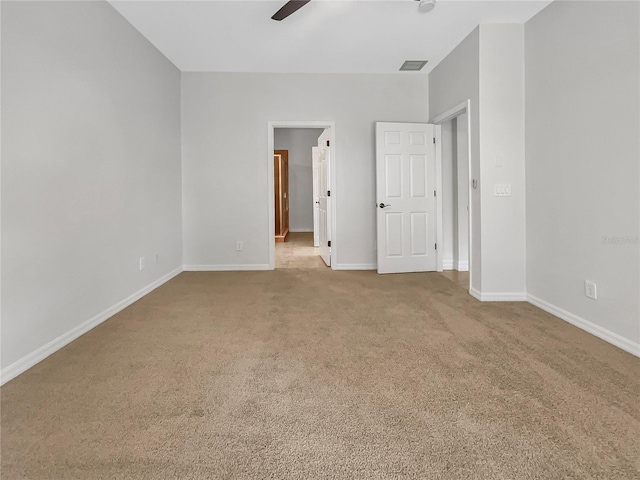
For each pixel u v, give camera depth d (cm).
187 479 132
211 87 512
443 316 317
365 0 323
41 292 240
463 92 399
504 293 365
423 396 188
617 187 251
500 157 357
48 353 243
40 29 240
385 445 150
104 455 145
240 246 525
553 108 314
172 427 163
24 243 226
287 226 1031
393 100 520
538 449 146
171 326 296
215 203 520
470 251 387
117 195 340
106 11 321
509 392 191
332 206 529
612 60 252
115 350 249
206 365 225
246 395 190
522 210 360
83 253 287
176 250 497
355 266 533
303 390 194
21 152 224
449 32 380
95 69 304
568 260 301
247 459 142
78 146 280
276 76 515
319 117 520
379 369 218
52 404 182
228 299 376
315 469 137
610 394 188
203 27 374
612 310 257
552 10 313
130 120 365
